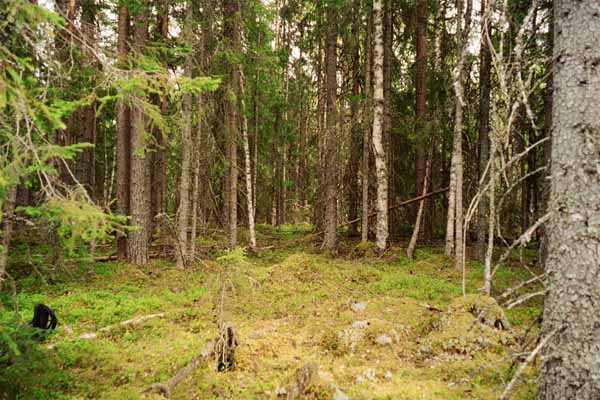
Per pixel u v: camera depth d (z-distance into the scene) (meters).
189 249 14.31
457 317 6.91
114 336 7.17
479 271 11.54
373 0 13.62
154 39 12.99
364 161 14.91
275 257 14.75
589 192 3.23
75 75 5.81
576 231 3.28
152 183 16.97
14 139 3.39
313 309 8.83
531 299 8.96
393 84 17.22
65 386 5.32
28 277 9.76
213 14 12.71
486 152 12.95
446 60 15.41
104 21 13.20
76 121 15.02
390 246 14.95
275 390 4.98
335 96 15.16
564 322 3.33
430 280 10.62
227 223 19.27
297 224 27.47
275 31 24.17
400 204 15.68
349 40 15.81
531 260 13.28
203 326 7.77
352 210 18.39
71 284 9.98
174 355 6.31
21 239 12.31
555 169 3.43
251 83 15.67
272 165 22.91
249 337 7.09
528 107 3.24
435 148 16.47
